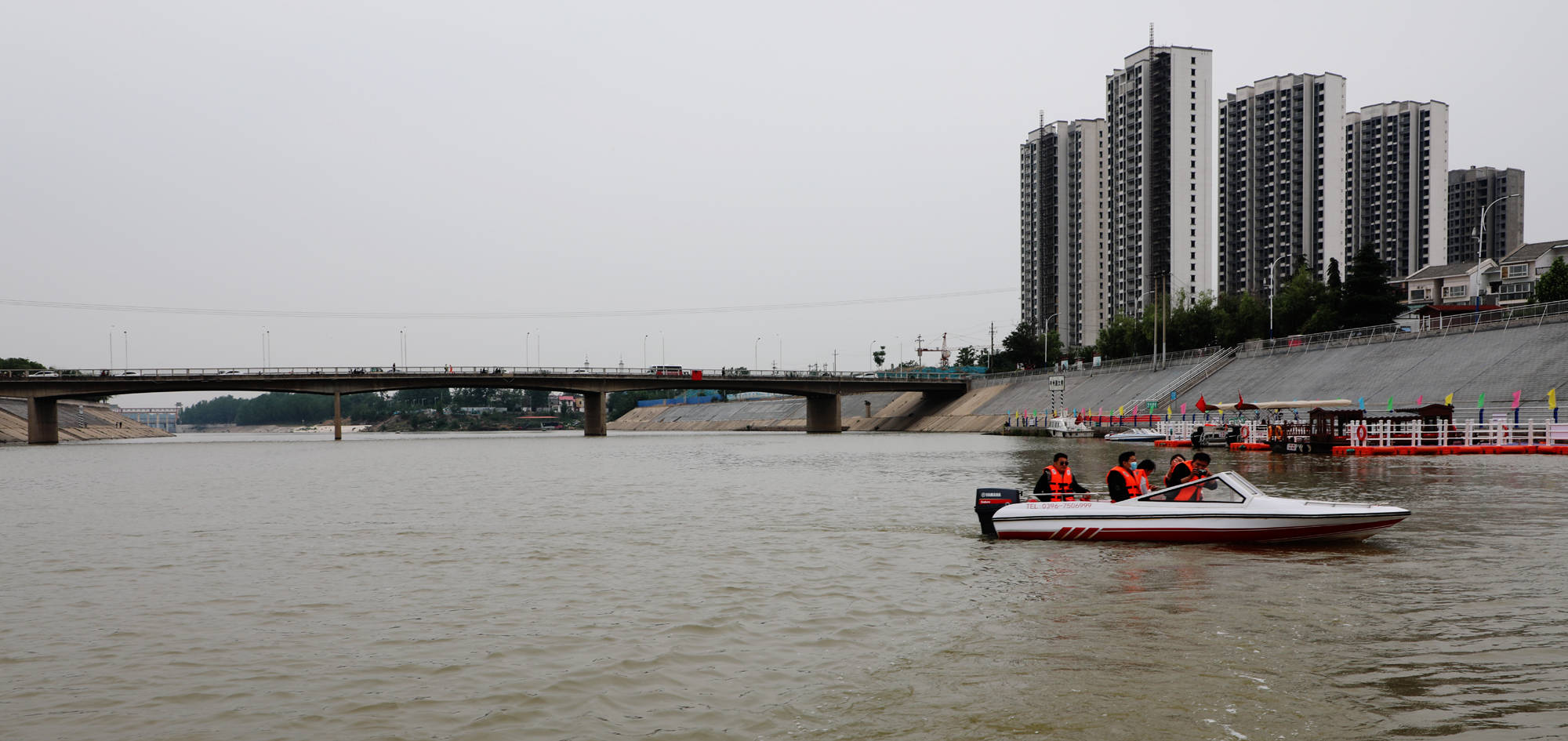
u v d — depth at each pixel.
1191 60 183.00
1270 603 16.20
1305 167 190.62
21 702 12.20
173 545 26.14
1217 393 102.31
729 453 83.88
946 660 13.28
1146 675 12.29
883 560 21.84
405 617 16.72
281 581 20.41
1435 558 20.08
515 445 116.56
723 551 23.56
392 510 34.78
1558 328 71.62
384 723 11.26
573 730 10.91
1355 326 104.50
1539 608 15.26
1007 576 19.42
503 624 16.03
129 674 13.41
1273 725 10.44
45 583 20.44
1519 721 10.32
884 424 175.50
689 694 12.10
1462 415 66.12
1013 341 182.12
